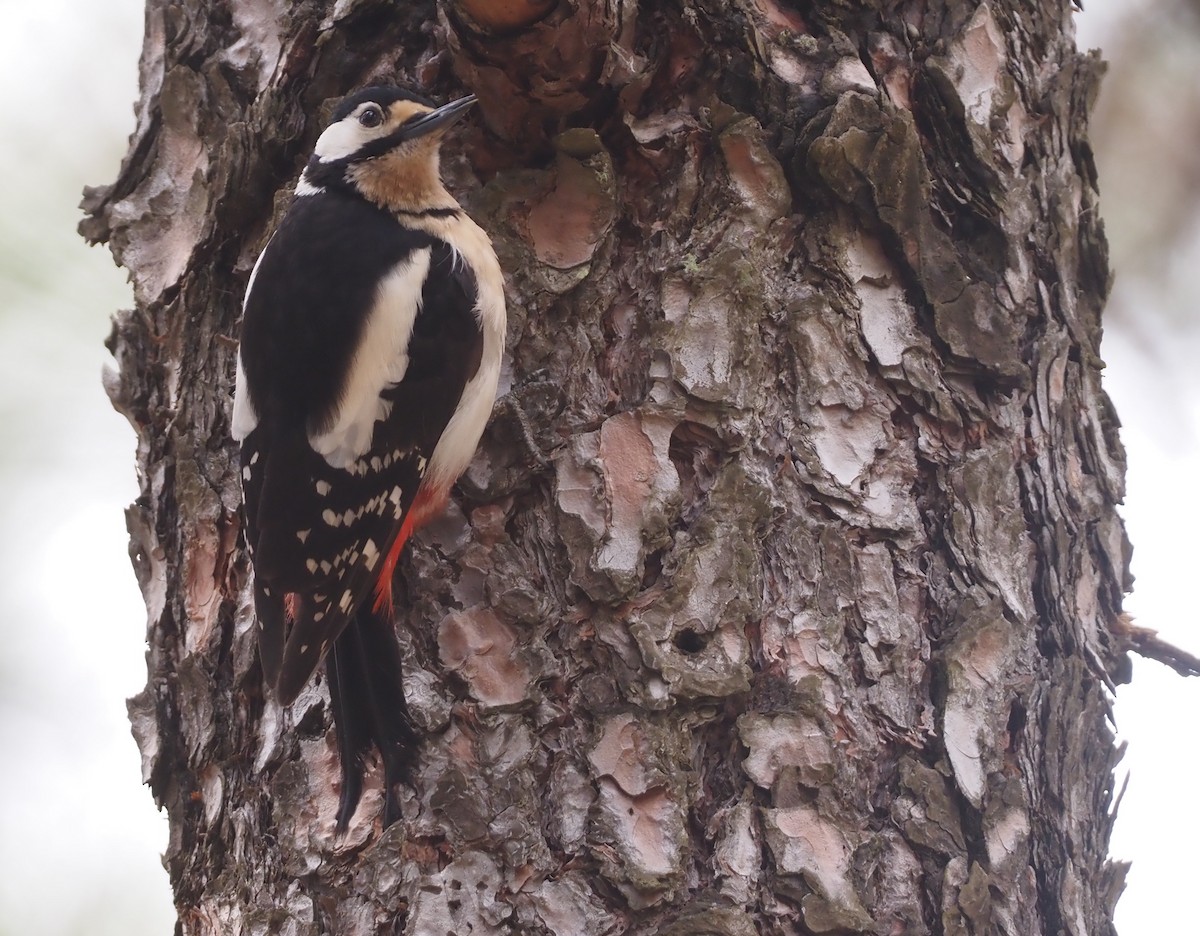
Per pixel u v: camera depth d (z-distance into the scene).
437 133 5.48
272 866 5.07
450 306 5.37
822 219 5.40
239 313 5.82
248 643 5.44
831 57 5.49
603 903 4.74
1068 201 5.80
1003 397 5.44
